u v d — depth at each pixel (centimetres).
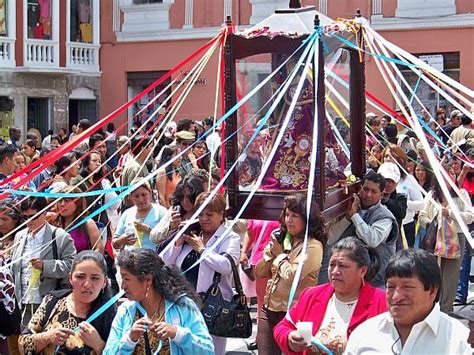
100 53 2717
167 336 527
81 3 2658
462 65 2320
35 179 1120
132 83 2700
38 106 2572
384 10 2394
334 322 536
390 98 2236
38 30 2539
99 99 2712
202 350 538
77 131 1600
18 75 2481
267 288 689
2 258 724
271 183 795
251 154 806
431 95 2038
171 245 700
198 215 725
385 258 757
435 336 439
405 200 854
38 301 729
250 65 807
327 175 797
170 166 1133
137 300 545
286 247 685
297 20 809
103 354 548
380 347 450
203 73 2475
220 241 719
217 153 1280
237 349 903
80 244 816
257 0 2520
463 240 1005
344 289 532
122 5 2680
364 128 893
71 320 579
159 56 2653
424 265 436
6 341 688
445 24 2327
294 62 788
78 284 573
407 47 2372
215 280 707
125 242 820
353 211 770
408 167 1066
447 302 1009
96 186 1066
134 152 1286
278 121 796
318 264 668
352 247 533
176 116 2509
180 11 2625
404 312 436
